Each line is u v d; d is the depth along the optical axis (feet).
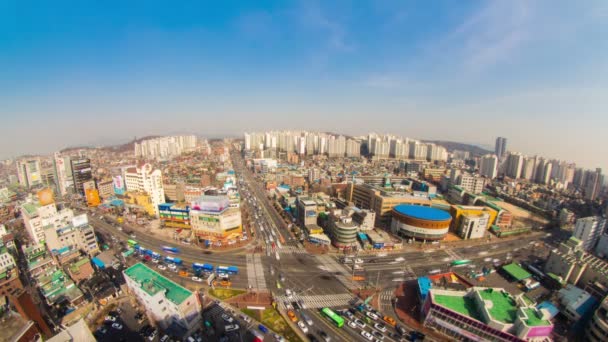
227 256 493.77
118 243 542.57
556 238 636.07
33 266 408.46
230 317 334.44
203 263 465.06
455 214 639.35
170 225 619.26
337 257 499.92
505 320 281.95
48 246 457.27
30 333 220.02
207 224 547.08
